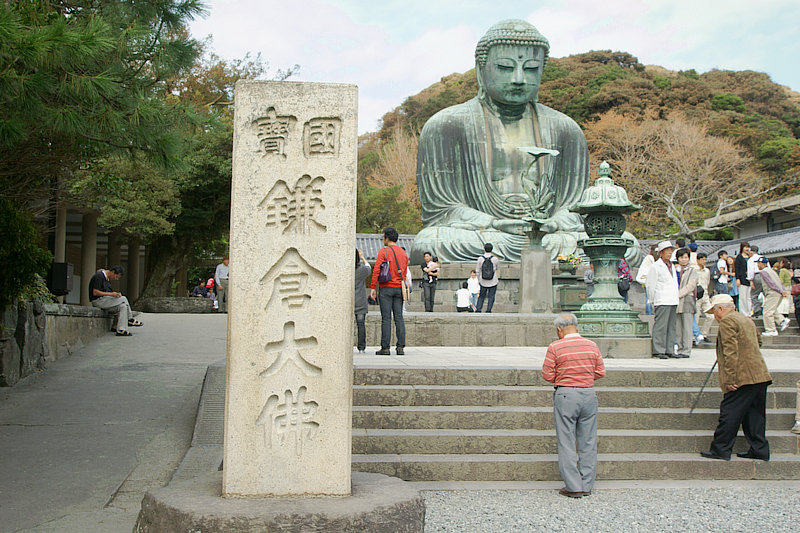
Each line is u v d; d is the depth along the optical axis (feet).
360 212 117.39
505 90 70.49
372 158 150.20
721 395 24.54
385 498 13.83
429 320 41.42
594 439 19.75
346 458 14.03
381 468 20.45
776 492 20.13
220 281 69.36
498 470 20.70
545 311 49.49
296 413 14.02
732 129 134.00
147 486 19.12
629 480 21.13
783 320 51.42
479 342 41.68
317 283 14.23
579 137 73.15
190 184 81.15
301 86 14.44
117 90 19.39
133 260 97.30
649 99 144.15
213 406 24.88
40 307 35.60
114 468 20.62
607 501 18.99
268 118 14.42
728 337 21.48
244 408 13.94
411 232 116.47
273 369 14.07
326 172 14.37
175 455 21.98
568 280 58.70
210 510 12.85
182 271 111.96
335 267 14.25
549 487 20.18
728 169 114.83
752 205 116.57
